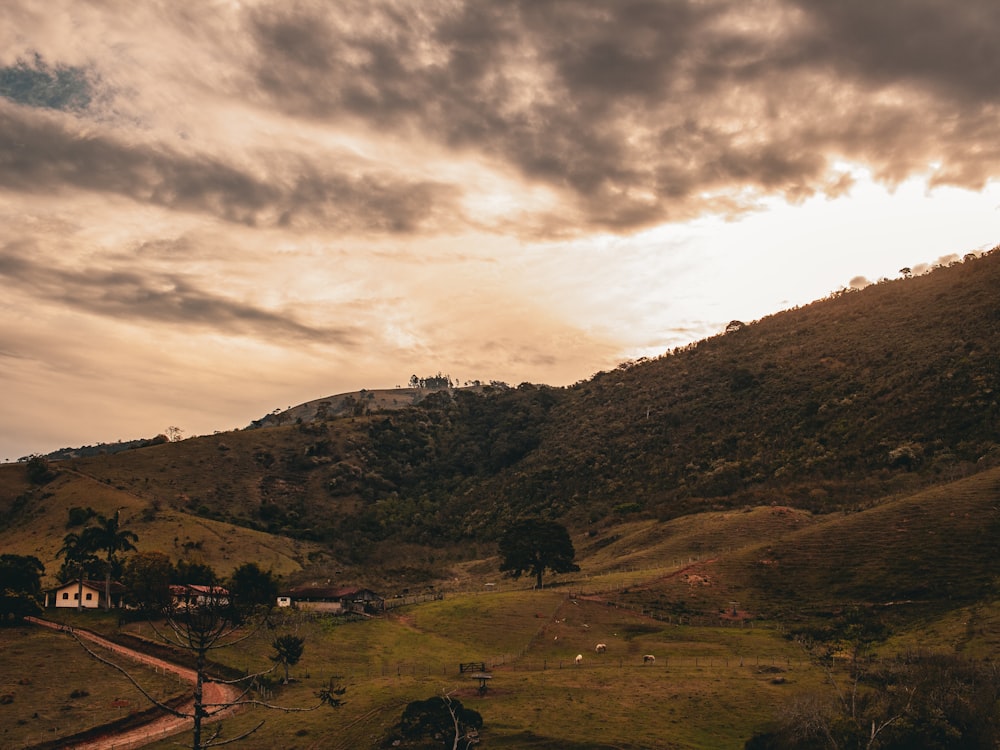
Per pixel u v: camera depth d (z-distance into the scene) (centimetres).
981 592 8488
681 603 10056
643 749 5647
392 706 6819
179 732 6322
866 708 5575
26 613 9381
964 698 5441
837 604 9162
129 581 9838
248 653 8600
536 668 8069
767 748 5691
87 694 7006
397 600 12344
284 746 6062
